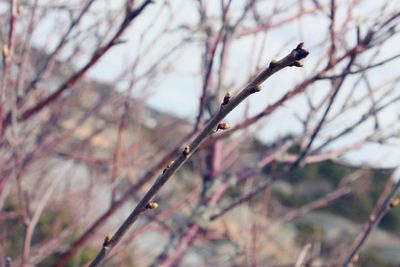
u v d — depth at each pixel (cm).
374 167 262
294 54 101
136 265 429
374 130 259
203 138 114
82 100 387
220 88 258
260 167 304
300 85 223
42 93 324
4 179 300
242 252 334
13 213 382
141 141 368
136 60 275
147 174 259
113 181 272
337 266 309
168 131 393
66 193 448
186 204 335
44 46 324
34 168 409
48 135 345
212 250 374
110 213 263
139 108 367
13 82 275
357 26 222
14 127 250
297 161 255
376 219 213
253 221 331
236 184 302
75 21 275
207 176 303
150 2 225
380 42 225
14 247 530
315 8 284
